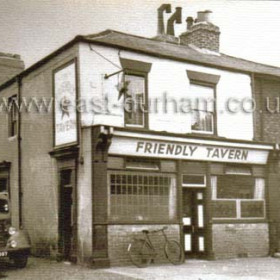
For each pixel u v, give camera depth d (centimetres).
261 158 1493
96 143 1158
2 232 1170
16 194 1584
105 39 1360
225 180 1424
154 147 1259
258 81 1577
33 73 1509
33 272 1078
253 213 1465
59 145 1323
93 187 1159
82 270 1105
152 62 1345
